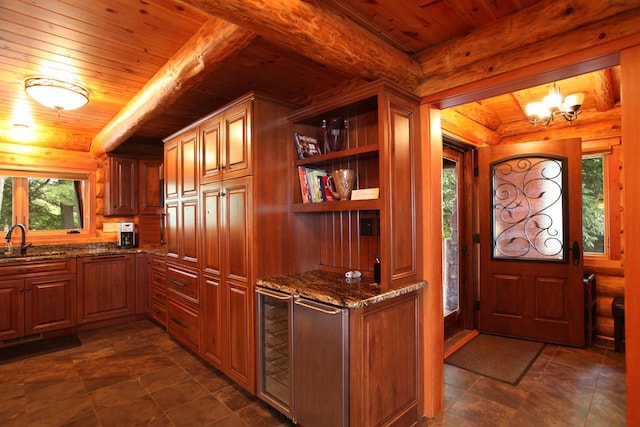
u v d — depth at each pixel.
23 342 3.45
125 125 3.29
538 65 1.72
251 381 2.32
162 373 2.76
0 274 3.31
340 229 2.50
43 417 2.16
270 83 2.68
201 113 3.38
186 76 2.20
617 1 1.44
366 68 1.89
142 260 4.23
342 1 1.66
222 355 2.61
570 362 2.94
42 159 4.11
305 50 1.70
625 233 1.47
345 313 1.73
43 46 2.17
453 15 1.76
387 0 1.64
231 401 2.35
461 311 3.78
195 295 2.96
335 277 2.35
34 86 2.56
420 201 2.19
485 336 3.59
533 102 3.10
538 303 3.44
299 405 1.99
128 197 4.45
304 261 2.54
